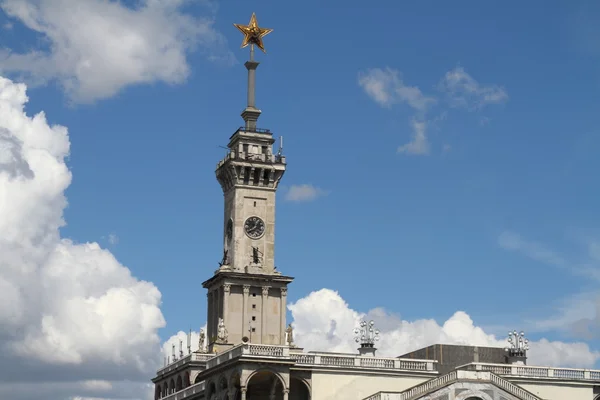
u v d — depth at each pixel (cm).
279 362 12694
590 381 14100
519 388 12431
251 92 18000
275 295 17062
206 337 17425
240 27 18250
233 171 17350
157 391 18312
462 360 15150
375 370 13538
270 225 17400
